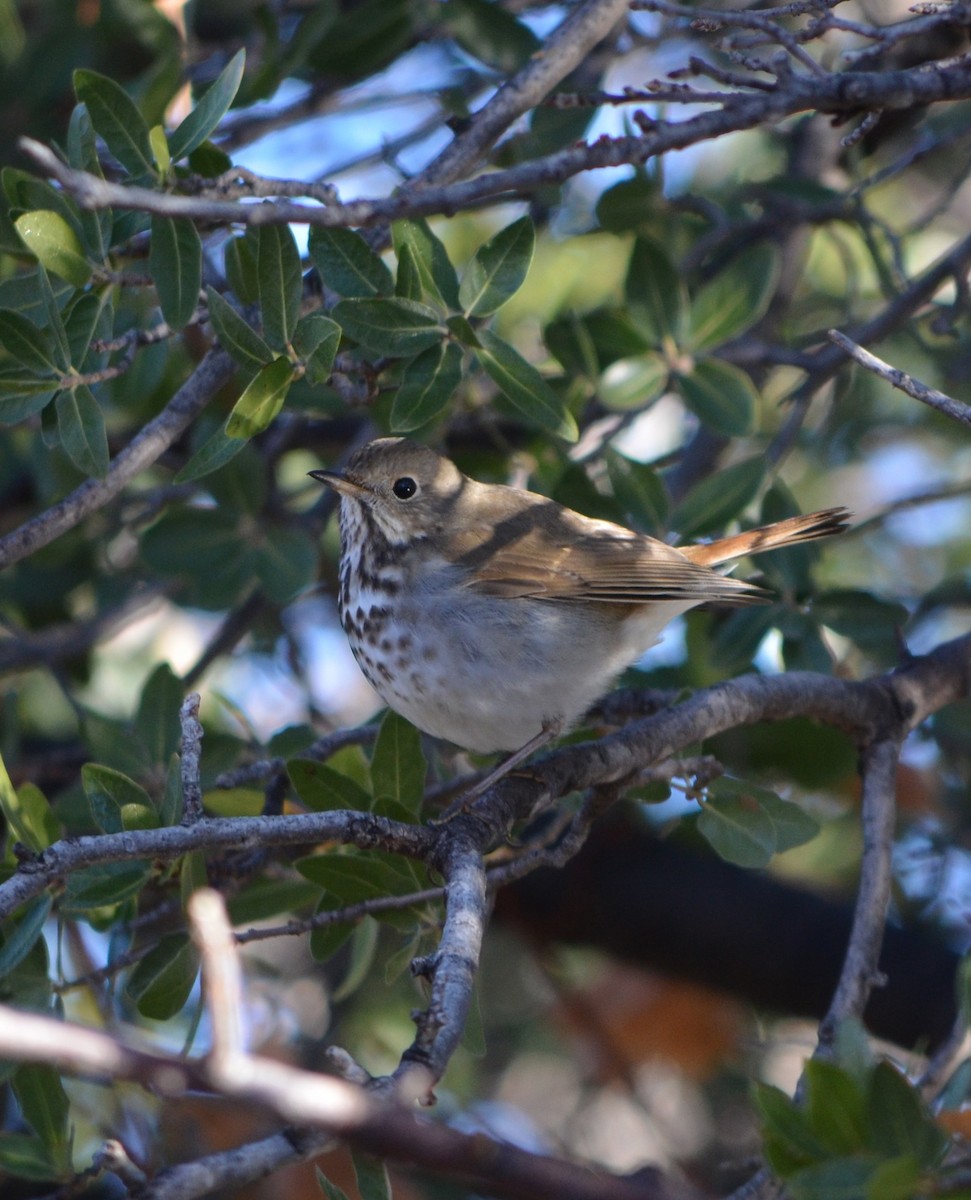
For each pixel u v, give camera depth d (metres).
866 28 7.99
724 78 7.44
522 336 14.66
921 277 11.79
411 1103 5.17
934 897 12.66
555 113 11.73
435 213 6.63
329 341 8.01
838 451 14.98
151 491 13.17
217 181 8.26
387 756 8.62
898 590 15.27
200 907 4.32
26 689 14.52
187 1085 4.19
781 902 12.62
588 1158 11.76
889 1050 12.33
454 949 6.33
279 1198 10.63
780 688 9.41
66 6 12.48
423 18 12.15
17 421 8.11
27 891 6.34
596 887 12.73
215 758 10.95
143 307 11.77
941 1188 5.48
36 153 5.62
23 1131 11.27
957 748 12.80
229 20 13.84
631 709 10.53
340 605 10.34
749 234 13.84
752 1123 12.30
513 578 9.95
